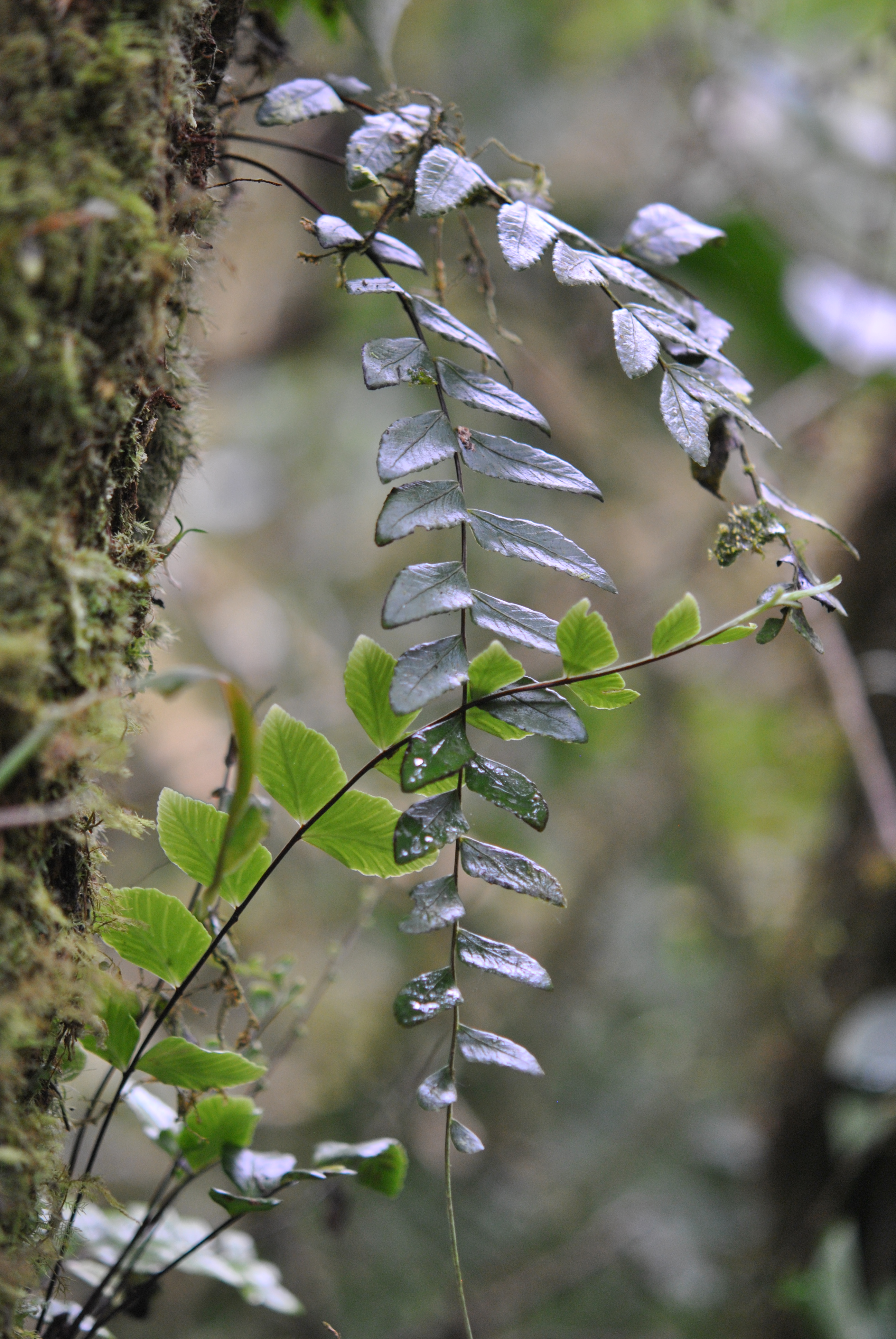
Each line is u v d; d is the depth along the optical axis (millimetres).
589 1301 2719
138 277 952
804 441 2227
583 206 3057
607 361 2816
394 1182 1050
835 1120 2008
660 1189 2939
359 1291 2488
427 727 979
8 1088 958
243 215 1194
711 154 2311
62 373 944
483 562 3223
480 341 1005
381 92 1422
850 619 2242
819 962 2275
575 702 2086
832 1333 1847
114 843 2516
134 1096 1068
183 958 1016
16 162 938
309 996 2779
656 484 2947
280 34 1124
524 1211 2879
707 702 3055
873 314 2061
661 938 3529
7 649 940
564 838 3127
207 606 3547
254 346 3500
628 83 3170
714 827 3043
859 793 2252
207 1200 2410
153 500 1056
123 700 971
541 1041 3121
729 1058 3006
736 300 2027
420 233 2578
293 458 4059
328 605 3863
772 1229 2277
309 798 1013
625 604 2887
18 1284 962
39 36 942
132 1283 1078
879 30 2270
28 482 947
